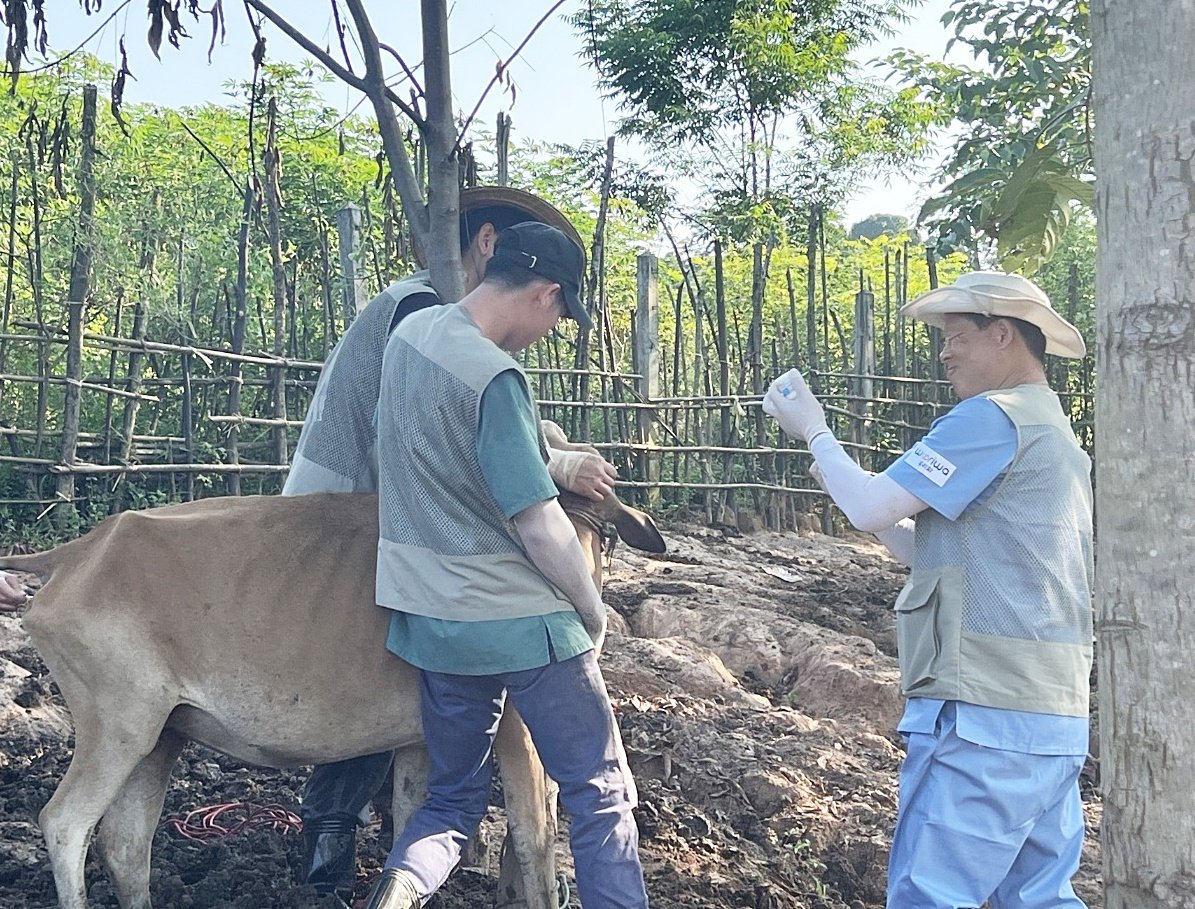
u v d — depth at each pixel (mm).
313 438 3674
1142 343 2145
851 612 8977
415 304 3682
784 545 12359
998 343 3041
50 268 10828
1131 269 2158
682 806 4820
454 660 3084
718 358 13672
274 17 3898
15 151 10516
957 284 3053
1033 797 2842
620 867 3107
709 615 7645
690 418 13523
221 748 3322
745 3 19031
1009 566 2859
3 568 3291
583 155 19531
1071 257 18000
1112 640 2207
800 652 7195
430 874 3115
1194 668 2121
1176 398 2121
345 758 3381
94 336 9461
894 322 17375
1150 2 2125
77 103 13445
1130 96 2154
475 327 3158
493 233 3906
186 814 4488
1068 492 2902
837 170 19953
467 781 3229
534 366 13109
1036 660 2840
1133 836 2182
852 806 4988
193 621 3178
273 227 10305
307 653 3236
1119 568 2189
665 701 6125
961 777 2852
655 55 18953
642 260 12984
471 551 3068
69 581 3188
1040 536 2861
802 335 19016
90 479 9664
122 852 3414
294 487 3662
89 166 9422
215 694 3197
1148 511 2148
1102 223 2217
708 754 5402
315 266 12977
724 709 6148
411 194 3924
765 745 5605
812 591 9750
